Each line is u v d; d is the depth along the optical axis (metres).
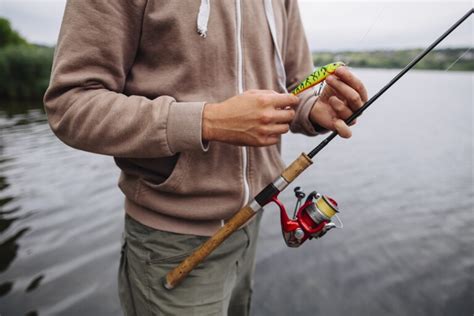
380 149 9.05
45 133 10.89
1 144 9.31
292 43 1.49
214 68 1.08
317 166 7.40
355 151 8.83
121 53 1.02
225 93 1.10
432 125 12.67
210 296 1.20
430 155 8.52
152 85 1.08
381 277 3.57
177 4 1.02
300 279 3.51
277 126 0.93
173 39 1.04
